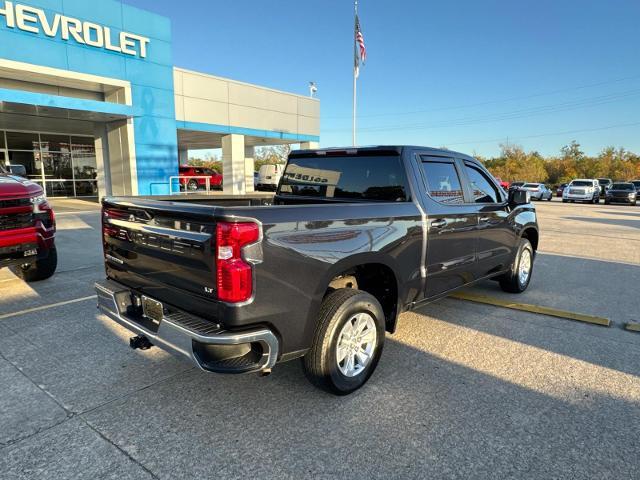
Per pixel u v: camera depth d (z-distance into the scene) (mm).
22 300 5555
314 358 3100
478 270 5000
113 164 18562
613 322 4988
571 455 2641
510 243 5613
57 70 15148
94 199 21594
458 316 5137
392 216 3604
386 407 3158
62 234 10844
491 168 79500
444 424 2951
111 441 2738
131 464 2529
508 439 2793
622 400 3279
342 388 3238
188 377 3568
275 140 28531
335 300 3152
